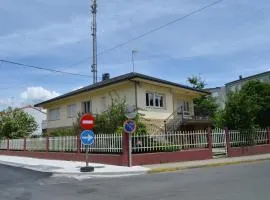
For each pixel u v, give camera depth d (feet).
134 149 63.62
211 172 52.16
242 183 39.75
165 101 98.37
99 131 77.92
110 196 34.83
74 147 76.79
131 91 91.50
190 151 70.03
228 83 201.87
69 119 119.14
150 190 37.42
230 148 77.61
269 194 32.58
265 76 176.04
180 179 45.32
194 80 140.26
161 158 65.51
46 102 128.67
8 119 131.75
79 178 51.44
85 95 110.32
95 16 127.44
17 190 40.86
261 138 85.92
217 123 88.94
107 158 65.98
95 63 126.93
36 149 93.30
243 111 81.87
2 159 90.84
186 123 97.25
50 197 35.37
